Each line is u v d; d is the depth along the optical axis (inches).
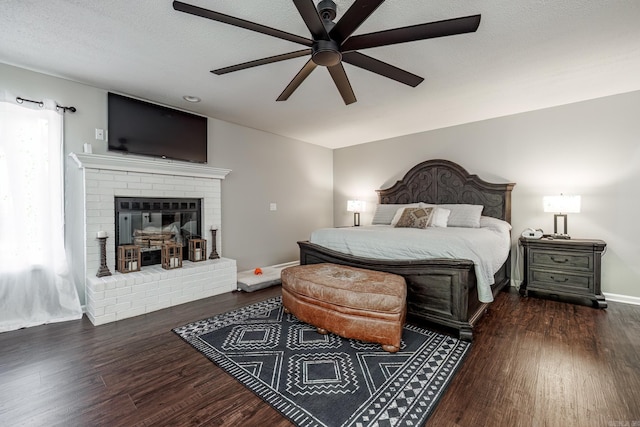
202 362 75.8
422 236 102.7
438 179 170.4
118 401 60.7
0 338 89.5
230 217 163.3
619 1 66.2
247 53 90.2
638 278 120.1
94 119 114.6
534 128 142.4
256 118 155.2
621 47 86.0
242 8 69.7
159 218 134.3
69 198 109.4
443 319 92.0
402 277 95.7
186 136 141.7
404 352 80.4
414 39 61.1
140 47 86.6
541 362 75.1
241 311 113.0
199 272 129.0
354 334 84.0
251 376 69.3
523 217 146.1
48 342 87.0
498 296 131.6
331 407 58.4
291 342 86.5
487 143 156.3
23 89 99.3
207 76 105.6
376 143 204.8
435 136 175.8
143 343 86.4
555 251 124.8
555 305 119.6
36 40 82.6
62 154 106.4
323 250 123.0
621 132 122.1
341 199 226.4
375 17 72.9
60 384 66.5
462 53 89.7
